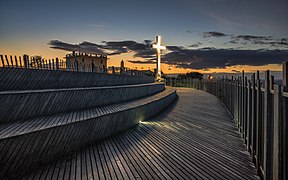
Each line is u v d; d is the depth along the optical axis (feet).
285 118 8.47
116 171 12.58
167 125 25.55
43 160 13.55
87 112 20.68
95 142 18.30
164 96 39.83
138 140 19.12
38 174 12.06
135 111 25.30
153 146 17.48
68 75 27.61
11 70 21.34
